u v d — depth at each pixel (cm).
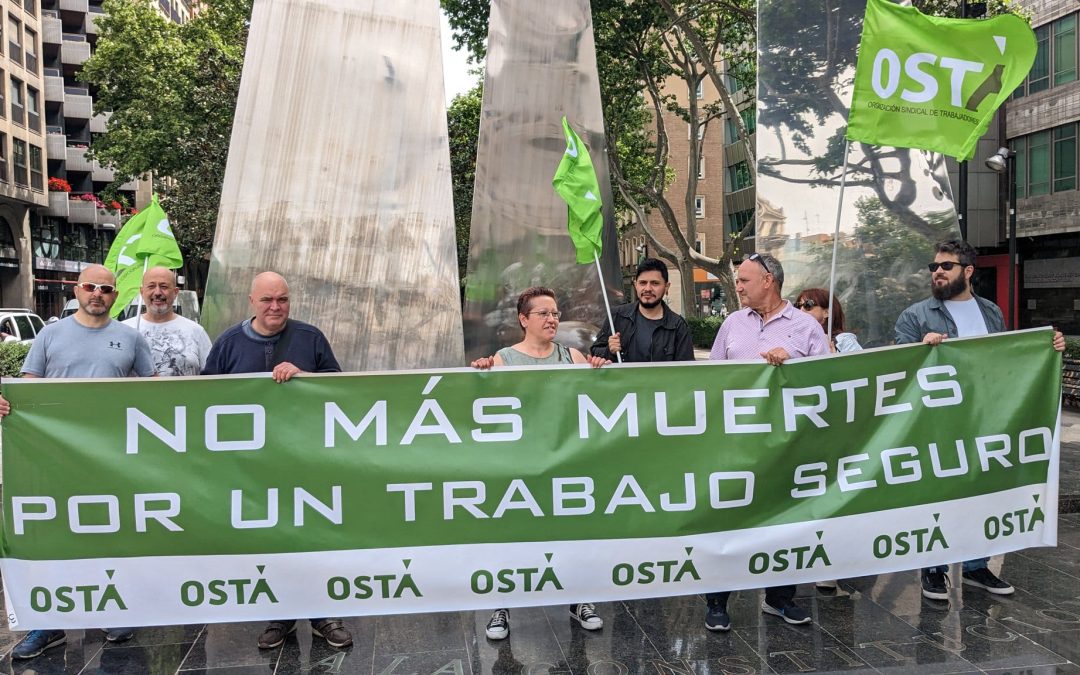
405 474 428
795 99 862
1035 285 3009
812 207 861
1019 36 515
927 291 862
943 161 873
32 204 4038
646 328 544
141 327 528
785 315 487
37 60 4109
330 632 449
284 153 762
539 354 489
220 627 481
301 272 759
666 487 440
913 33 518
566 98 865
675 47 2686
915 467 459
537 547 432
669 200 4903
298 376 427
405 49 781
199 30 2512
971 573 531
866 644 445
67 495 415
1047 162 2777
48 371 468
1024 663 418
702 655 434
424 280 778
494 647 448
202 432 422
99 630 477
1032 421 471
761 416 448
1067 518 705
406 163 779
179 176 2720
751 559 443
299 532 422
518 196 853
